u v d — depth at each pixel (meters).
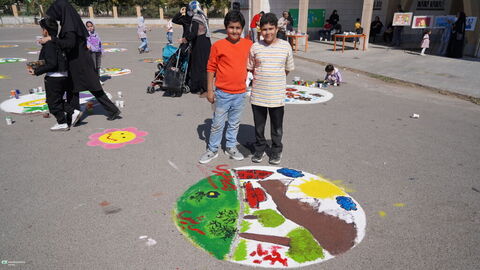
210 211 3.13
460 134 5.18
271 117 3.94
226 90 3.86
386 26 18.48
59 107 5.04
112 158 4.24
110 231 2.84
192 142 4.79
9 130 5.21
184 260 2.51
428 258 2.54
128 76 9.59
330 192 3.47
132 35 23.95
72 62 4.93
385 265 2.47
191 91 7.76
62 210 3.13
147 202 3.27
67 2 4.62
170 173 3.86
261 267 2.45
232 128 4.16
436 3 17.84
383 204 3.26
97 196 3.37
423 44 13.36
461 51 12.87
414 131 5.30
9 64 11.35
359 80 9.26
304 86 8.55
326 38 18.75
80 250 2.61
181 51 7.30
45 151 4.44
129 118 5.84
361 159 4.26
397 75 9.62
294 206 3.22
